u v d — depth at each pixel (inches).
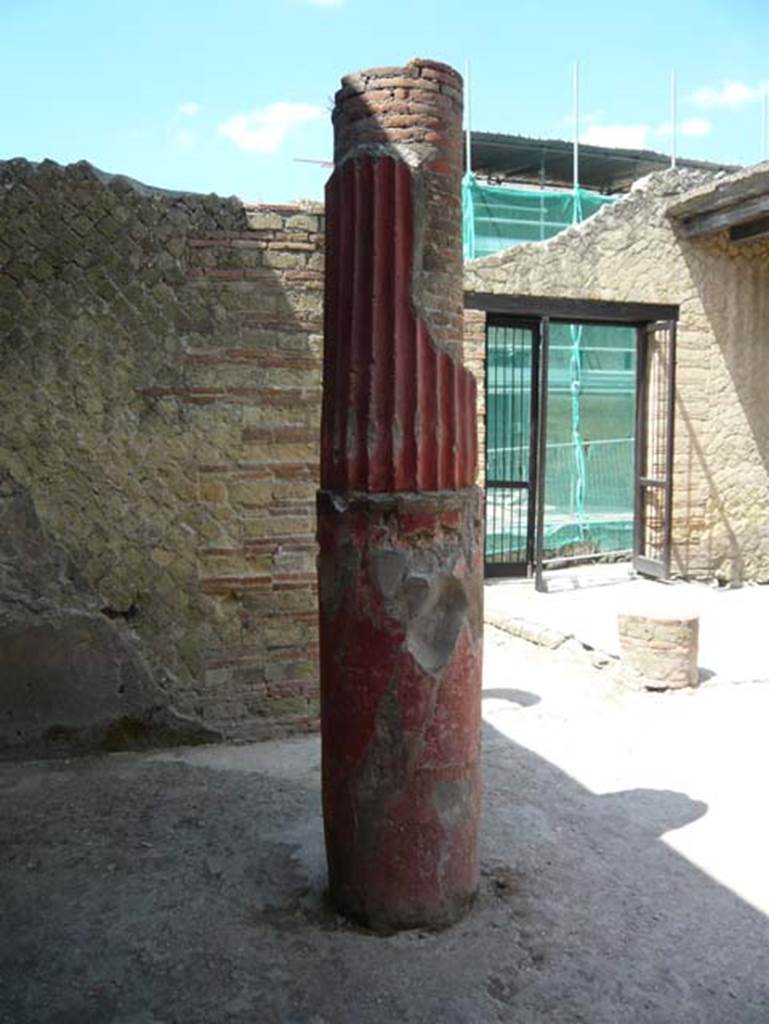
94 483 221.1
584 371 515.8
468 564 150.8
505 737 243.6
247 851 178.4
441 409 146.8
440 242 147.8
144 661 227.8
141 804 199.5
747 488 458.9
